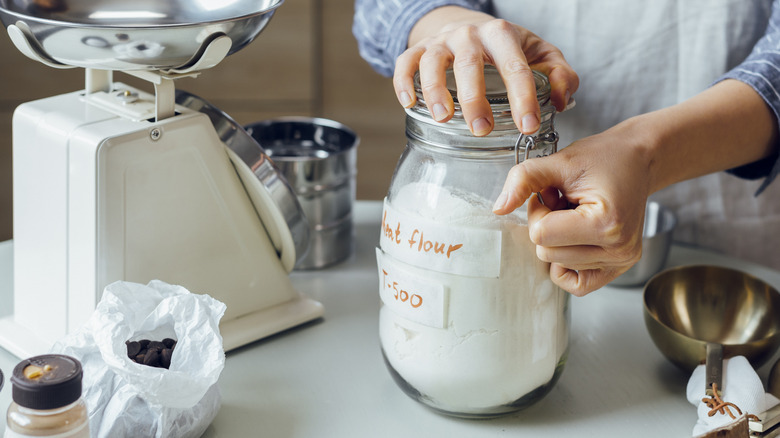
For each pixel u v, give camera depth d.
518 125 0.56
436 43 0.64
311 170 0.86
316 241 0.89
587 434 0.65
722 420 0.62
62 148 0.69
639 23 0.99
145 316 0.64
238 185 0.76
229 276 0.76
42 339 0.75
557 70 0.66
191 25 0.61
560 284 0.61
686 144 0.69
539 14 1.02
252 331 0.76
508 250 0.61
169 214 0.71
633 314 0.83
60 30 0.60
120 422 0.58
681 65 1.01
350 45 1.97
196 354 0.61
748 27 0.98
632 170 0.60
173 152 0.70
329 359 0.75
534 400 0.66
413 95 0.61
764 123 0.76
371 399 0.69
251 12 0.72
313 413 0.67
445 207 0.61
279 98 1.98
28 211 0.74
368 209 1.06
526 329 0.62
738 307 0.77
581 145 0.61
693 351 0.69
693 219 1.09
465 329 0.62
